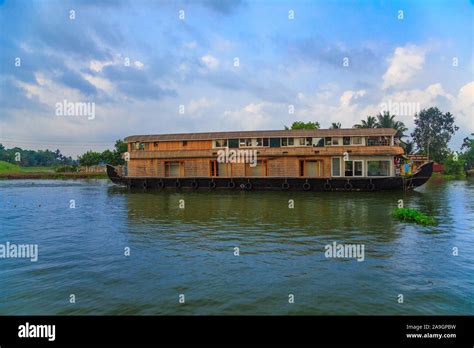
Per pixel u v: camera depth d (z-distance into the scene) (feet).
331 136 103.55
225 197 86.48
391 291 23.07
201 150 113.50
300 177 100.99
